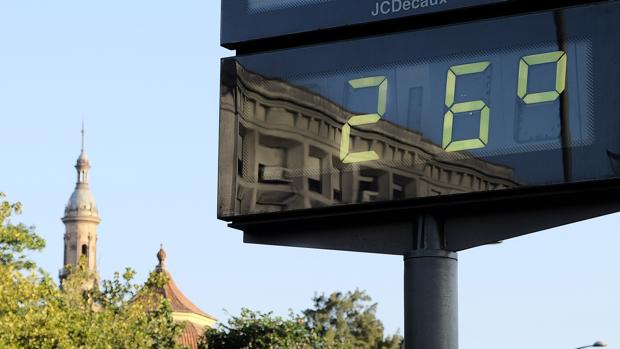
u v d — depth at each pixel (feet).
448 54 60.08
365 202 60.39
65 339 188.55
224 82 63.62
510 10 60.08
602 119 57.41
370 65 61.16
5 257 207.72
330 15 61.98
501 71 59.21
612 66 57.57
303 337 253.24
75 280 220.23
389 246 61.77
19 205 211.20
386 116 60.70
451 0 60.18
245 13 63.52
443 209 60.49
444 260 60.49
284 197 61.72
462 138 59.41
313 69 62.13
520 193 58.44
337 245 62.64
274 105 62.44
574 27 58.39
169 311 225.97
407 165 60.03
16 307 186.91
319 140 61.52
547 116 58.29
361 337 519.19
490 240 60.34
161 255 385.70
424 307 60.23
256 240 63.87
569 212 59.47
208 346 248.11
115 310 216.74
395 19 60.95
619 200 58.80
